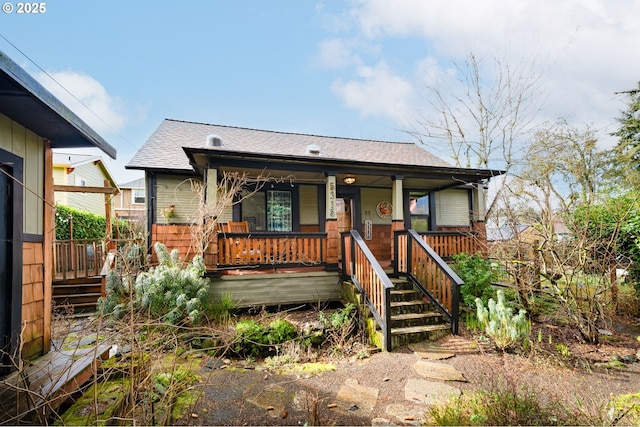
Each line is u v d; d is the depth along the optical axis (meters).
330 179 7.14
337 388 3.58
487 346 4.62
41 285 3.84
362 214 9.95
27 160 3.69
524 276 5.78
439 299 5.60
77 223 10.47
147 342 2.66
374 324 5.05
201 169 7.23
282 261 6.60
